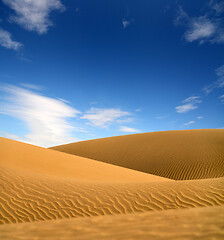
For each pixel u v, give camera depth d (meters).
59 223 2.96
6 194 6.32
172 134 35.81
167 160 24.12
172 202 5.62
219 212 2.89
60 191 6.74
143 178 12.29
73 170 11.30
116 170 14.08
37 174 8.59
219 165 20.03
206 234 1.97
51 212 5.54
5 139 16.20
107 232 2.33
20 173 8.20
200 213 2.94
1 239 2.25
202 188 6.26
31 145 16.95
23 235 2.37
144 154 28.08
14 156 11.50
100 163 16.38
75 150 37.06
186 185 6.68
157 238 1.98
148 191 6.46
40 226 2.81
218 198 5.53
